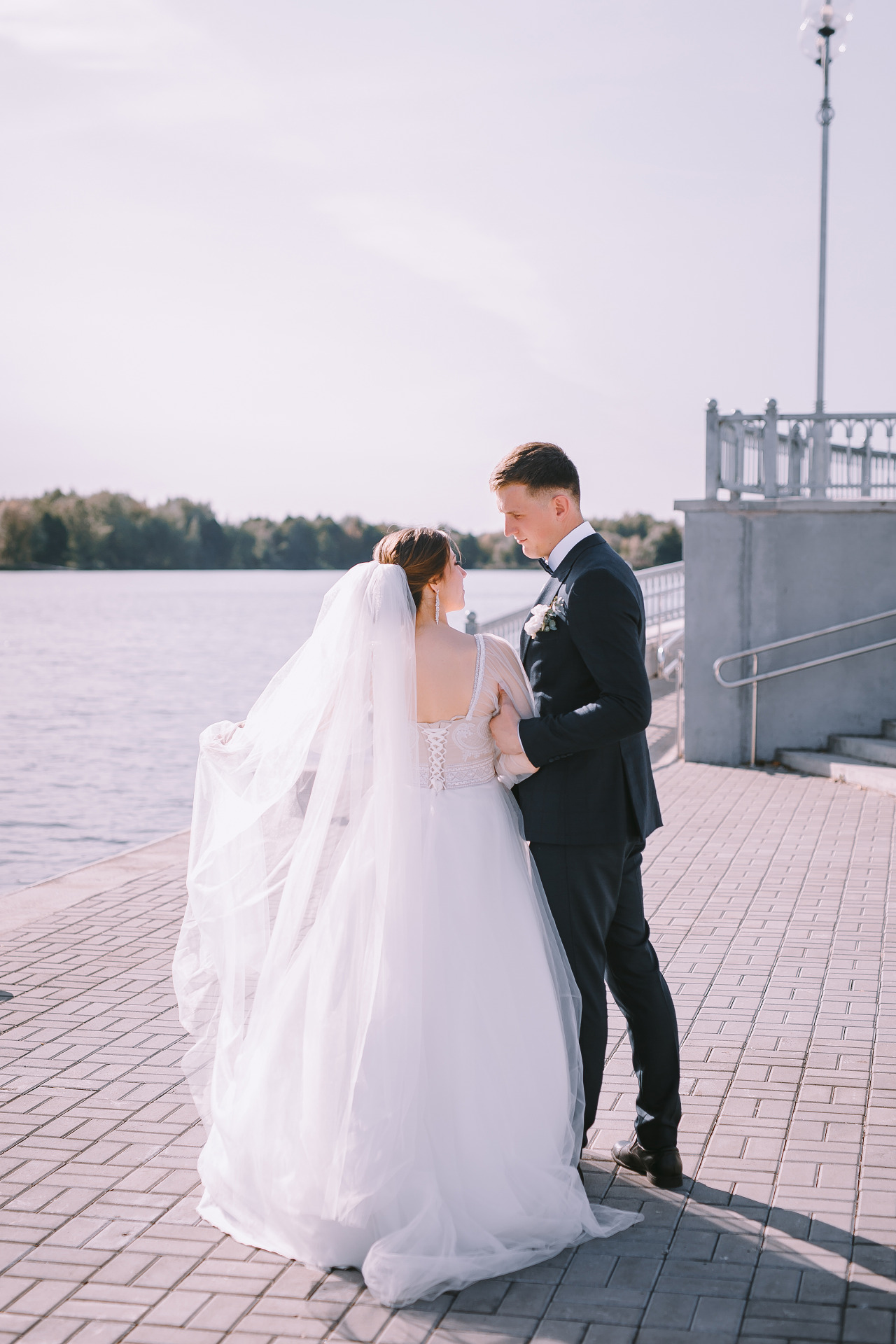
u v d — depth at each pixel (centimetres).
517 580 12388
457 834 320
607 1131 378
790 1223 316
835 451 1238
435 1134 306
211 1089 341
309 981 321
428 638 327
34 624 5531
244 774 348
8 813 1330
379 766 314
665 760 1165
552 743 315
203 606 7488
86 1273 299
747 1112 385
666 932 596
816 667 1105
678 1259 301
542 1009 323
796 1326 270
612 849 330
